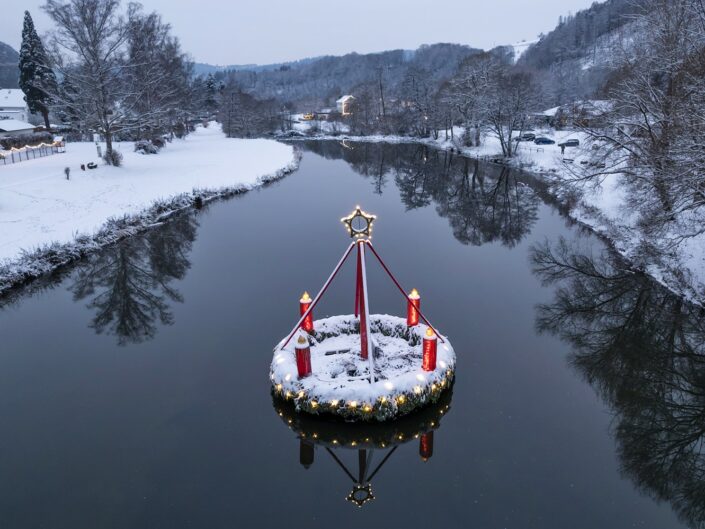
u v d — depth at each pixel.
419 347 11.47
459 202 34.00
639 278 18.31
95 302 17.44
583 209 27.75
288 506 8.19
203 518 7.90
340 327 12.38
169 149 59.62
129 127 40.97
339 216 29.20
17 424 10.37
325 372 10.54
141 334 14.58
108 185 32.56
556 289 17.80
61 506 8.13
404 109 89.38
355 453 9.70
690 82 18.00
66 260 20.52
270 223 27.56
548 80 86.38
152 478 8.79
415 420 9.98
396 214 30.38
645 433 10.29
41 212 25.67
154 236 25.20
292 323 14.96
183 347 13.67
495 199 34.72
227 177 39.88
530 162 46.03
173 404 11.01
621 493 8.55
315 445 9.79
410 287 17.89
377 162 55.62
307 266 20.23
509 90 51.22
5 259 18.92
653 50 20.89
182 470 8.98
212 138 80.38
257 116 91.38
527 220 28.42
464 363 12.69
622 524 7.86
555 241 23.69
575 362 12.89
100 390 11.62
